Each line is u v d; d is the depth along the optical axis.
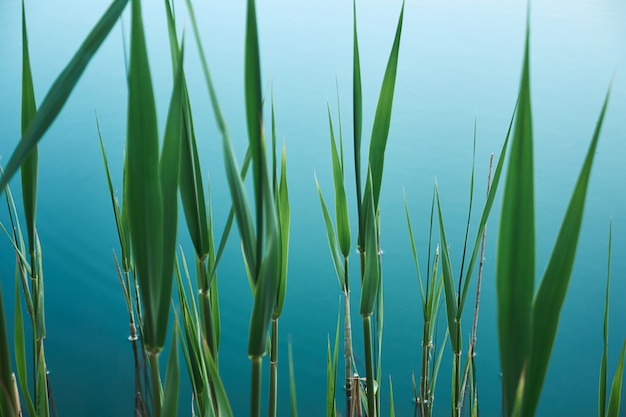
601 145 5.60
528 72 1.00
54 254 4.79
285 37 6.75
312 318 4.47
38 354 1.66
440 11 7.29
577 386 4.05
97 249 4.83
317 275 4.76
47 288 4.55
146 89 1.10
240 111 5.87
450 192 5.16
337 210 1.64
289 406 3.87
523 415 1.08
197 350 1.58
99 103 5.99
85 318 4.34
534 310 1.07
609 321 4.49
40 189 5.25
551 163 5.41
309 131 5.66
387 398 3.87
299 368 4.13
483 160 5.39
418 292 4.60
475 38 6.84
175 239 1.15
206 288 1.47
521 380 1.06
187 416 3.70
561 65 6.48
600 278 4.73
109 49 6.59
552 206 5.02
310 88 6.05
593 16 7.17
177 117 1.13
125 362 3.99
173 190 1.14
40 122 1.12
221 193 5.25
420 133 5.68
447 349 4.24
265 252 1.16
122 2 1.13
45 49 6.54
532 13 7.26
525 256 1.04
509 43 6.78
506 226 1.05
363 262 1.51
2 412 1.19
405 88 6.15
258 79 1.12
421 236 4.89
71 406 3.67
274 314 1.44
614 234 4.99
